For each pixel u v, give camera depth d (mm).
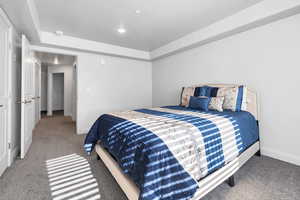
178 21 2561
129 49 4004
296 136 1971
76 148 2600
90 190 1473
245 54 2449
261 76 2275
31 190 1464
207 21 2570
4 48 1851
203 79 3129
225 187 1504
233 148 1583
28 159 2139
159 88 4410
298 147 1956
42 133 3611
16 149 2258
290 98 2010
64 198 1361
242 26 2266
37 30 2373
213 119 1677
